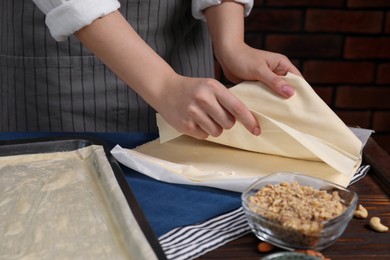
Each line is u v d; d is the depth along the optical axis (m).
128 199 0.62
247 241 0.58
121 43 0.77
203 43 1.14
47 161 0.78
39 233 0.59
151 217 0.63
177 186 0.71
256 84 0.82
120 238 0.57
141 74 0.76
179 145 0.85
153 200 0.67
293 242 0.55
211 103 0.72
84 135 0.87
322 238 0.55
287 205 0.59
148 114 1.05
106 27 0.77
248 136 0.80
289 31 1.86
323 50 1.89
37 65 1.01
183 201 0.67
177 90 0.75
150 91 0.76
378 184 0.73
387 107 1.96
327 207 0.58
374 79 1.93
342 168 0.72
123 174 0.69
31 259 0.54
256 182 0.63
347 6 1.83
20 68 1.03
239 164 0.77
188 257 0.55
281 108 0.78
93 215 0.62
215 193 0.69
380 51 1.89
